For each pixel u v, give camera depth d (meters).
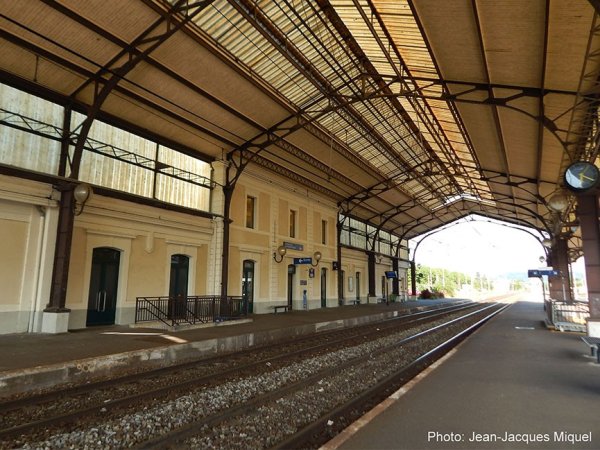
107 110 12.96
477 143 17.00
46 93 11.39
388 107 17.78
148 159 14.48
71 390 6.33
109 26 10.29
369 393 5.99
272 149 19.03
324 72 14.49
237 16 11.30
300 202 23.88
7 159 10.57
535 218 30.80
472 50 9.49
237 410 5.35
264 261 20.34
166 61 12.02
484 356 8.48
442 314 24.19
